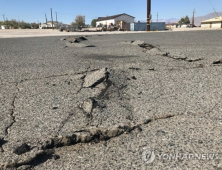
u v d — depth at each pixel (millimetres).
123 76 3488
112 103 2600
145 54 5641
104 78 3340
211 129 2004
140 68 4008
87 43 8734
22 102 2713
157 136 1945
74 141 1958
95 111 2404
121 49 6703
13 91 3084
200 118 2209
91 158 1734
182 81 3270
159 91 2920
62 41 9781
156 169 1562
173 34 13164
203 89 2936
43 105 2609
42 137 1977
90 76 3521
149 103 2578
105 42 8992
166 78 3420
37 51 6793
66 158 1756
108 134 2021
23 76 3768
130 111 2398
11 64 4809
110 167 1615
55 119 2279
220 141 1820
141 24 45469
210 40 8703
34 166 1684
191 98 2674
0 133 2066
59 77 3627
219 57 4781
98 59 5051
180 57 4969
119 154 1753
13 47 8062
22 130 2104
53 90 3064
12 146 1874
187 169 1543
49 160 1741
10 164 1687
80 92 2955
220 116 2225
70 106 2555
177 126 2086
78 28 43562
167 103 2564
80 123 2184
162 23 45125
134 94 2846
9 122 2258
